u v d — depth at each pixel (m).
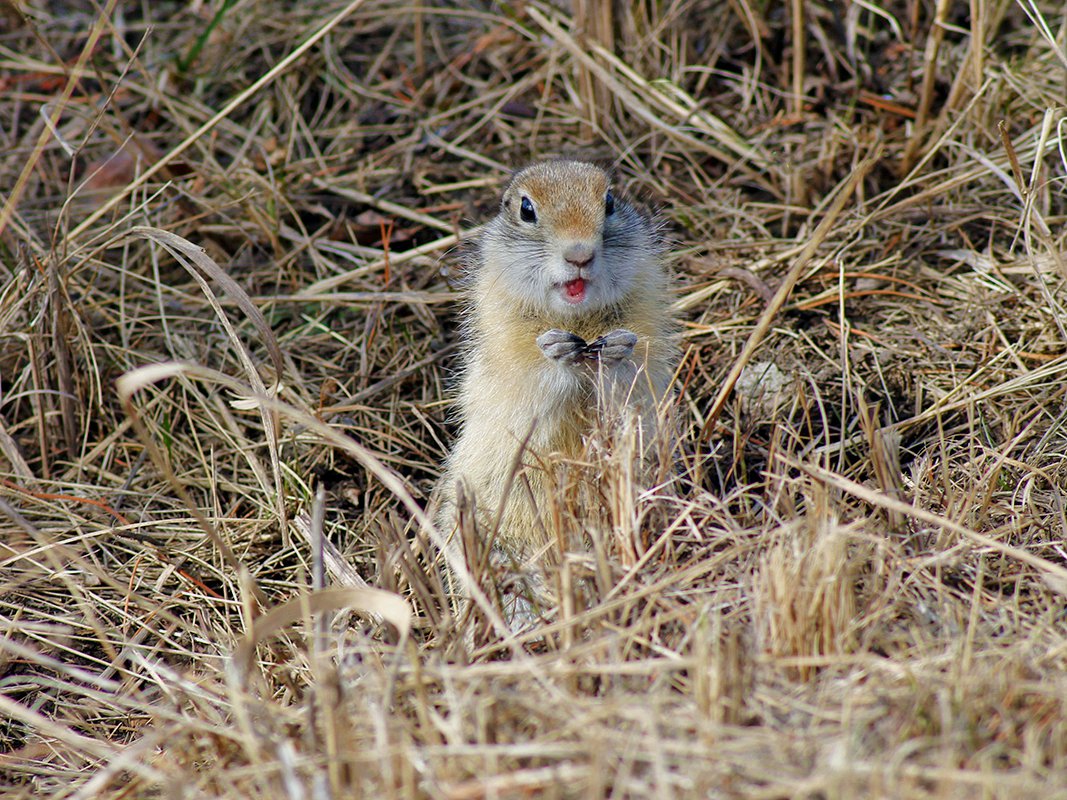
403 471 11.45
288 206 13.56
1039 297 11.54
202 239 13.60
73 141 14.58
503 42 15.84
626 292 9.57
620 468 7.86
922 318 11.84
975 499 8.87
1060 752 5.77
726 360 11.70
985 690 6.29
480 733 6.20
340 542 10.51
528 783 5.76
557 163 10.34
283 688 8.16
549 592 7.88
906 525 8.25
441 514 10.34
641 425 8.95
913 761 5.90
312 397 12.02
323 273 13.30
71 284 12.48
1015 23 14.78
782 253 12.63
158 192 11.95
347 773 6.20
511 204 9.68
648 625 7.08
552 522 8.61
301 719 6.91
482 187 13.99
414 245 13.53
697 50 15.34
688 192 13.80
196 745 7.23
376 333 12.59
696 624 6.73
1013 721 6.09
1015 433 9.99
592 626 7.18
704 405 11.35
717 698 6.21
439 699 6.80
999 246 12.35
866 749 5.98
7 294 11.58
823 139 13.63
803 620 6.78
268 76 11.61
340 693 6.50
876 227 12.73
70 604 9.66
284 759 6.14
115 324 12.26
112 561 10.18
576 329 9.70
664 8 15.66
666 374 10.10
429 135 14.73
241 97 11.63
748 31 15.23
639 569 7.66
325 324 12.84
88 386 11.70
